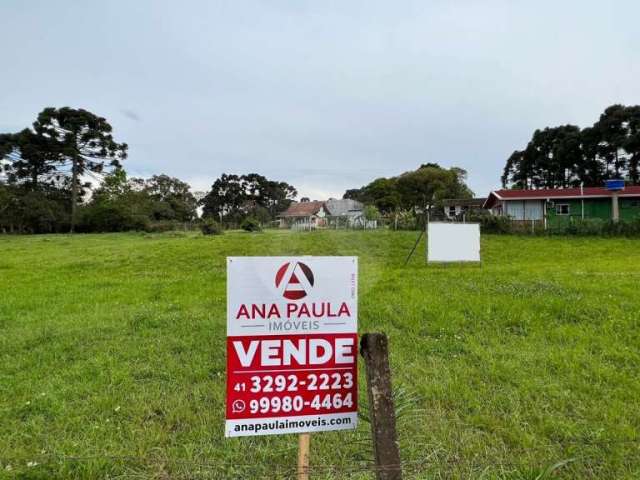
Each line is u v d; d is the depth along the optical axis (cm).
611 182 2300
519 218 2727
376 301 632
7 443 262
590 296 635
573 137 4188
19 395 335
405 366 389
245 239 1535
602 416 290
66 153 3509
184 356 425
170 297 736
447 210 3616
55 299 719
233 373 167
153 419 298
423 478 222
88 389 343
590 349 428
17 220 3491
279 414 170
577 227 1944
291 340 170
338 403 175
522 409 305
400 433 266
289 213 4847
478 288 733
